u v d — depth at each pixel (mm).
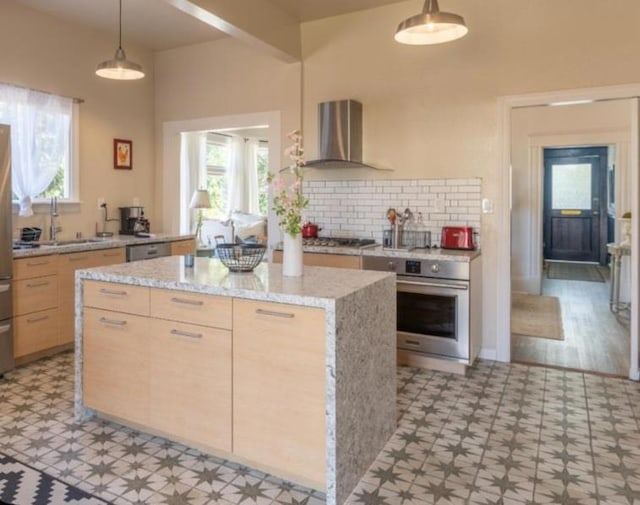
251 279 2412
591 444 2547
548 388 3338
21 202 4188
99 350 2660
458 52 3982
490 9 3840
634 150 3479
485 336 4000
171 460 2371
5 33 4098
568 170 8359
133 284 2496
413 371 3689
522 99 3779
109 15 4445
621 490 2135
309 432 2055
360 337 2191
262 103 4875
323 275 2533
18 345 3660
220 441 2291
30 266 3725
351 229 4523
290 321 2062
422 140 4156
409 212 4227
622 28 3465
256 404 2178
